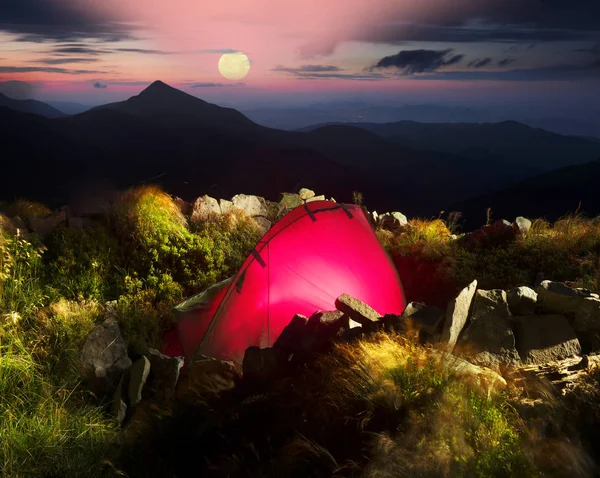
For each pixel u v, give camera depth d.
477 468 2.50
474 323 4.05
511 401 3.10
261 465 3.16
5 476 3.64
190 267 9.57
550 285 4.30
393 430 3.01
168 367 5.05
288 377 4.12
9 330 5.80
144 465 3.63
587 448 2.64
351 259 7.07
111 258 9.13
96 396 5.23
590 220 8.90
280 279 6.66
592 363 3.55
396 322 4.06
